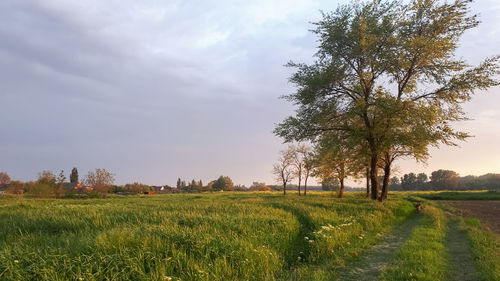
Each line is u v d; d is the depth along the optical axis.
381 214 15.92
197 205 17.28
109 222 9.95
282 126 24.91
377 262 7.71
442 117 21.69
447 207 27.88
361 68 22.50
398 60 21.11
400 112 20.78
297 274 6.38
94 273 4.93
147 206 17.61
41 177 50.00
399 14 22.02
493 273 6.28
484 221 16.98
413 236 11.06
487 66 20.17
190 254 6.14
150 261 5.61
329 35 21.98
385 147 21.70
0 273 4.73
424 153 22.47
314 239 9.20
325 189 53.62
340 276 6.56
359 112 22.20
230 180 134.50
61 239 7.30
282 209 15.42
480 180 131.00
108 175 62.59
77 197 50.19
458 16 21.17
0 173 99.19
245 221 10.16
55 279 4.67
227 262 6.14
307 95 23.03
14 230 9.24
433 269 6.64
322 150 25.75
